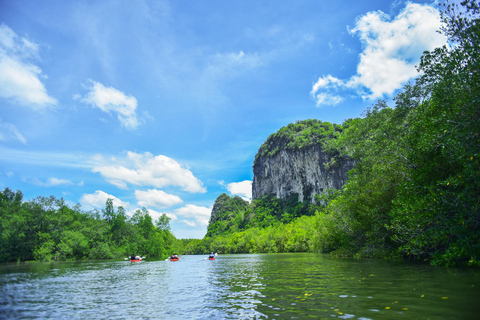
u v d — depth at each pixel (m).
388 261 24.25
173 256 62.75
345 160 154.12
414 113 21.05
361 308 7.98
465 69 14.05
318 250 56.75
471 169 12.41
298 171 198.50
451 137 13.42
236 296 11.78
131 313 9.48
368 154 26.22
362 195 28.48
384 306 8.05
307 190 189.62
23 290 16.25
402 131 22.64
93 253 69.56
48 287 17.58
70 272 30.06
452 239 16.08
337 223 34.88
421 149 16.25
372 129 25.84
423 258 22.27
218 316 8.32
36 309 10.73
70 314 9.71
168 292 14.48
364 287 11.58
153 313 9.32
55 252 62.44
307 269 22.53
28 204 62.09
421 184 17.17
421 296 8.99
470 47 13.72
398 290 10.36
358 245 32.69
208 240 190.88
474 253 14.05
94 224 76.19
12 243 55.72
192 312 9.16
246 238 137.88
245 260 51.66
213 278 20.91
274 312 8.27
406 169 20.81
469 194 13.45
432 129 16.38
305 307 8.67
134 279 22.17
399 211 17.36
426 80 17.86
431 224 16.28
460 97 14.50
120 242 83.62
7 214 59.81
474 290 9.38
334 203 37.28
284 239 103.75
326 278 15.67
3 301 12.59
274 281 16.09
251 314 8.23
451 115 14.15
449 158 15.13
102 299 12.74
